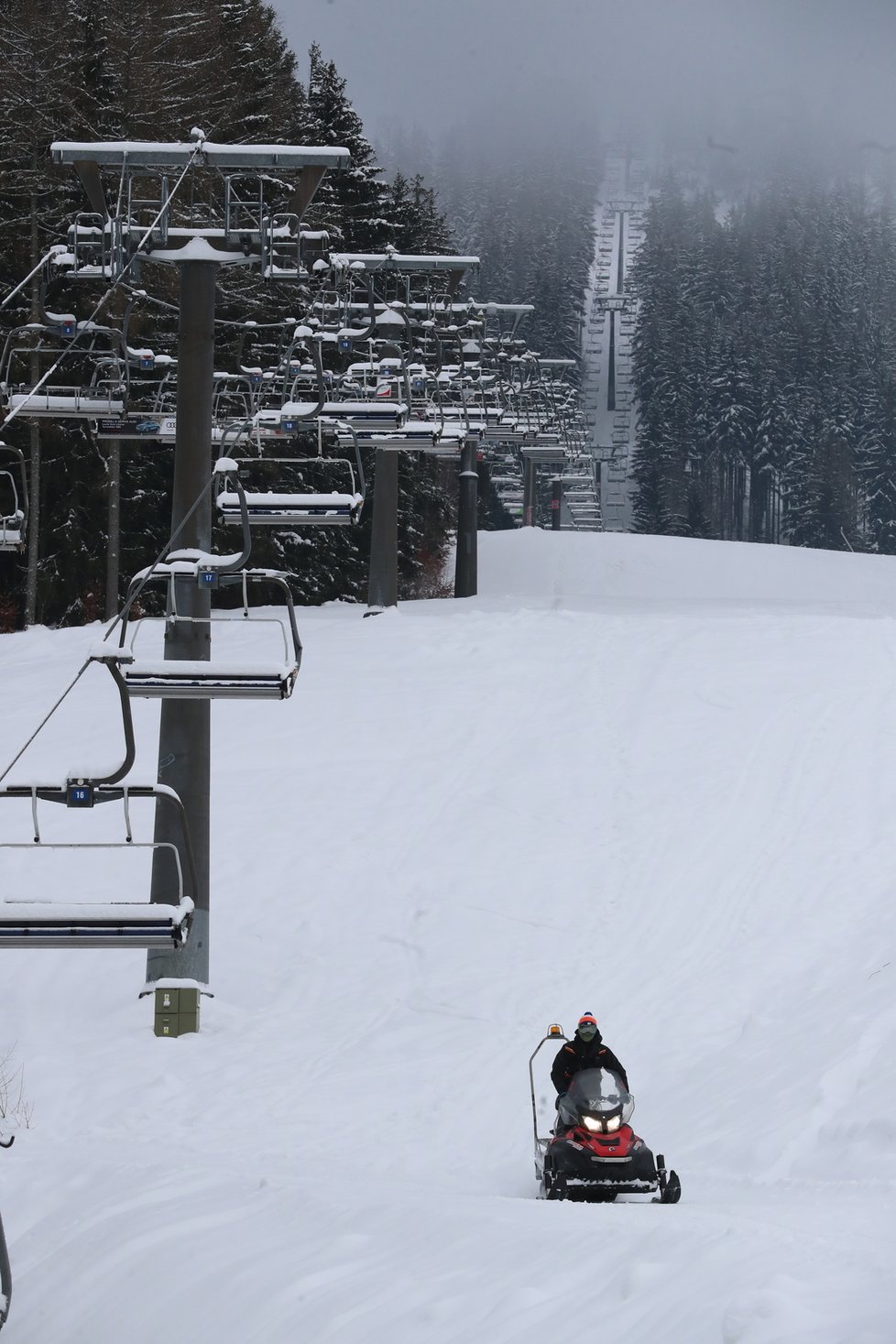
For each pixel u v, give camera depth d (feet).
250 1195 82.64
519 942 188.24
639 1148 95.55
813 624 346.54
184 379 180.14
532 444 620.08
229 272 395.55
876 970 156.66
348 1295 61.72
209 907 176.96
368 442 252.01
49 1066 152.66
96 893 199.21
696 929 188.65
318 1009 172.55
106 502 412.77
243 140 439.63
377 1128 130.31
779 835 217.97
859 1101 106.63
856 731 259.80
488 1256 63.10
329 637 343.67
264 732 269.64
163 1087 144.66
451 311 312.09
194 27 422.00
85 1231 82.79
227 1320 63.93
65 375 381.81
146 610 429.79
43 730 266.36
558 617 359.87
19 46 372.38
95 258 189.78
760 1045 138.00
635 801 234.17
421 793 240.53
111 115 382.22
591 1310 54.24
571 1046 104.06
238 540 455.22
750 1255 55.93
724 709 275.39
